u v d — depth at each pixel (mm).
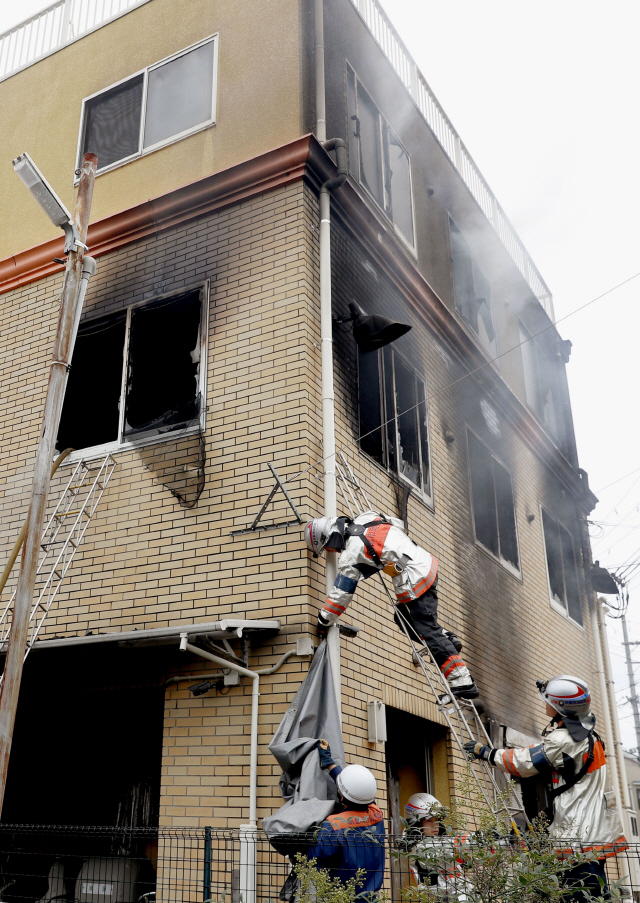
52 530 7926
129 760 7125
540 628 12141
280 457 6996
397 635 7930
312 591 6520
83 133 9688
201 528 7145
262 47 8734
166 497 7445
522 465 12953
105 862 6652
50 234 9453
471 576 10023
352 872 4641
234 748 6277
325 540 6492
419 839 4383
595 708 14070
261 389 7316
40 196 5852
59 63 10305
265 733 6199
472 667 9422
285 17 8719
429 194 11352
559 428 15500
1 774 4805
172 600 7031
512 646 10844
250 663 6473
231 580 6816
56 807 7344
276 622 6344
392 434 8727
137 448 7805
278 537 6746
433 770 8352
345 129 8969
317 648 6246
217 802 6191
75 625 7410
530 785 9000
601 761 5141
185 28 9375
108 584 7418
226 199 8188
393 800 7750
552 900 3846
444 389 10422
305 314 7340
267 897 5609
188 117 8930
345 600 6223
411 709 7801
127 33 9828
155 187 8828
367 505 7254
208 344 7789
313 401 7176
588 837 4785
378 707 7004
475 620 9828
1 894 6699
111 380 8289
